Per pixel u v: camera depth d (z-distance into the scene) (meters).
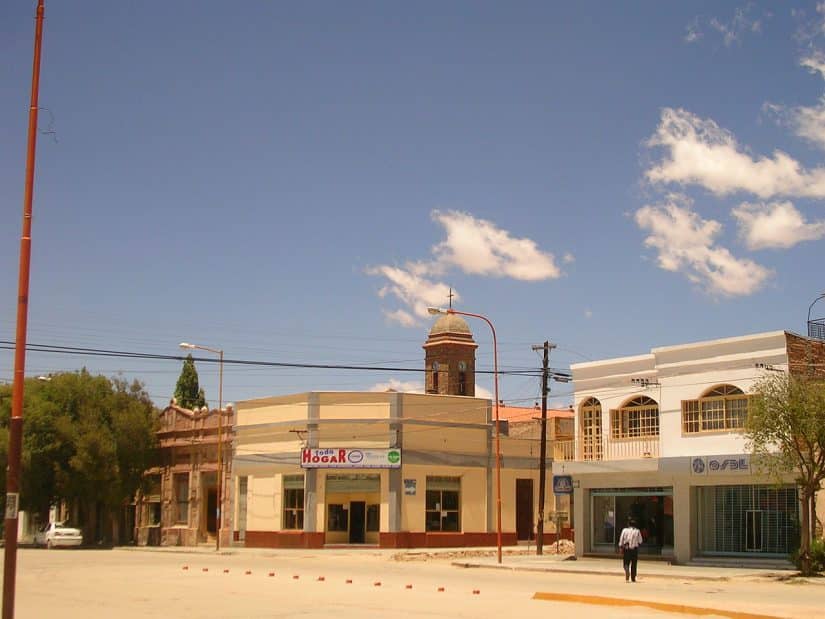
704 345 39.28
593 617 19.53
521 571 38.16
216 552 51.94
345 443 54.94
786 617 19.22
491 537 57.25
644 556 41.38
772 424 31.97
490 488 57.78
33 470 59.44
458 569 39.03
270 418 57.69
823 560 34.03
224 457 60.38
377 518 54.53
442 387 72.88
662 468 39.62
